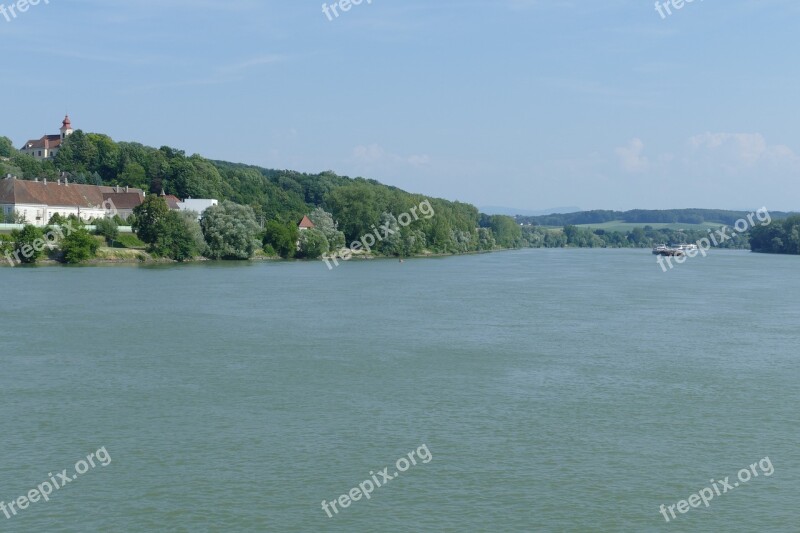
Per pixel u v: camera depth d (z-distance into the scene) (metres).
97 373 58.00
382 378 57.25
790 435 44.44
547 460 40.03
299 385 54.91
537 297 116.00
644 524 33.16
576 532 32.44
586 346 71.19
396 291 123.06
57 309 92.88
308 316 90.31
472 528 32.56
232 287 124.19
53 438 42.69
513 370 60.38
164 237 180.50
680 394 53.22
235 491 35.88
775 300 113.94
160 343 70.75
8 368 59.34
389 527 32.56
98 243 169.38
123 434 43.47
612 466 39.34
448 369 60.56
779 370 61.19
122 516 33.47
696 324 86.38
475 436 43.66
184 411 48.00
